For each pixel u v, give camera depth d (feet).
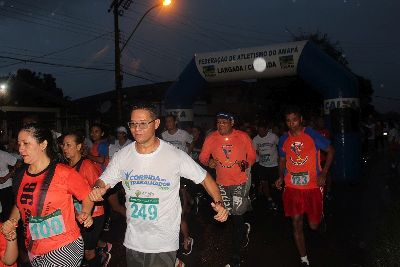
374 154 82.74
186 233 21.36
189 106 49.70
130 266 11.85
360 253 20.68
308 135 18.45
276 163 32.19
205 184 12.00
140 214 11.57
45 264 11.34
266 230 26.23
